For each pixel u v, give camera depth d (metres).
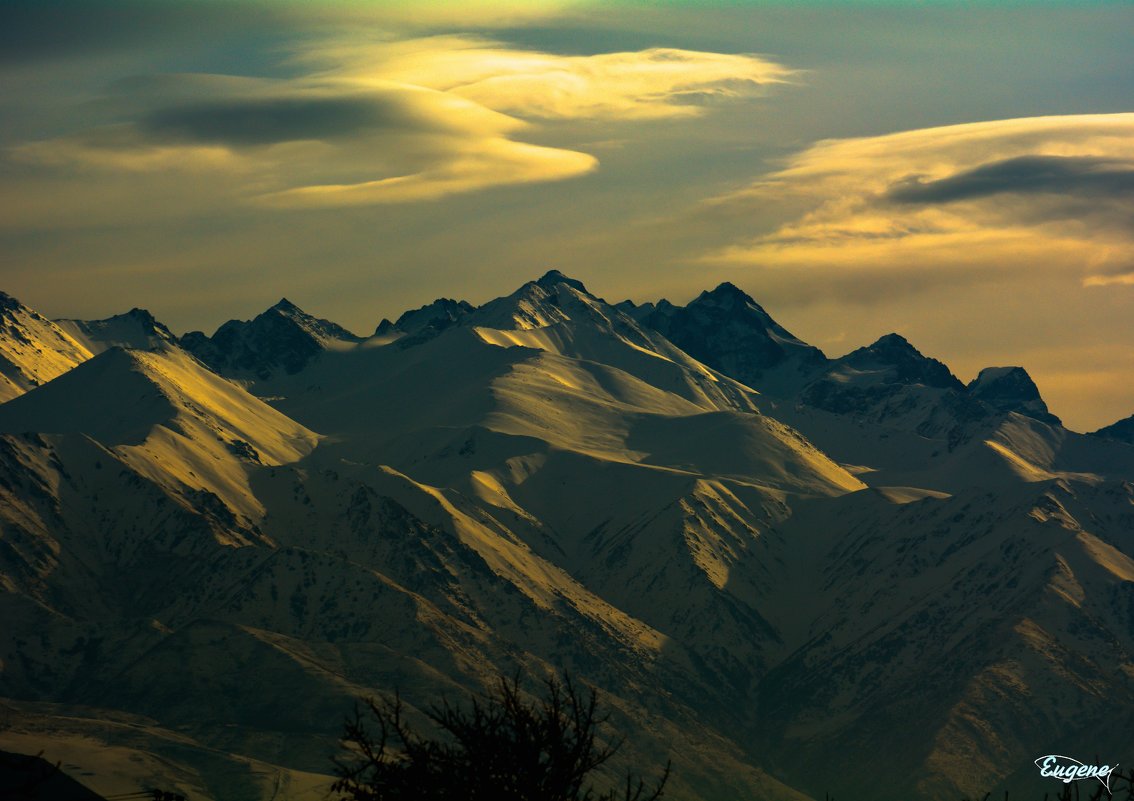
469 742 81.12
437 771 80.62
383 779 80.19
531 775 80.31
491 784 79.44
